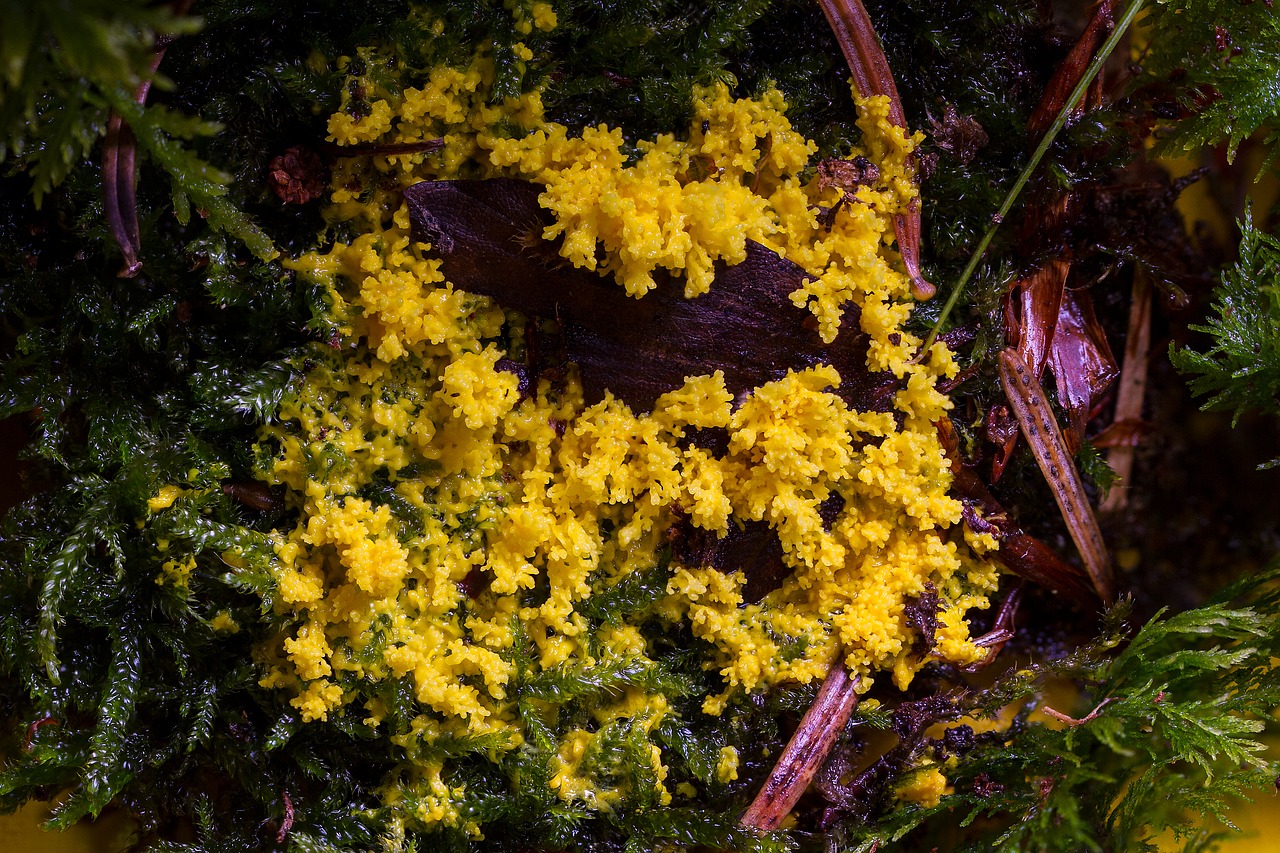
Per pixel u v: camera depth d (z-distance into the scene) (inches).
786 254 5.8
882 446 5.8
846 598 5.9
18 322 5.8
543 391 5.8
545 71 5.7
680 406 5.8
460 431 5.7
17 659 5.8
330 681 5.7
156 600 5.7
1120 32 5.9
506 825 5.9
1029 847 5.9
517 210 5.7
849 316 5.8
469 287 5.7
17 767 5.7
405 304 5.7
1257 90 5.9
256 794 5.8
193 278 5.8
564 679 5.8
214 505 5.7
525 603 5.8
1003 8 5.9
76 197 5.7
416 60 5.7
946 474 5.9
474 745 5.7
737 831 5.8
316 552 5.7
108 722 5.7
